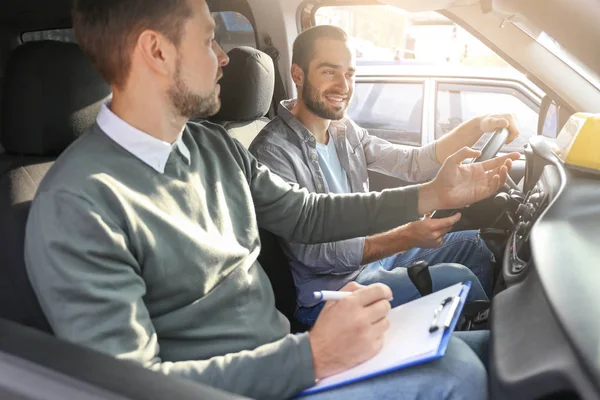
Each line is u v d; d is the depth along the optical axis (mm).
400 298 1711
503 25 1776
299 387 1001
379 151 2092
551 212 1199
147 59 1083
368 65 3797
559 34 1357
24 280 1104
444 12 1836
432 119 3492
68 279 932
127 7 1052
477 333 1241
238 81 1893
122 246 984
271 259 1718
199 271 1104
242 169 1385
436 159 1964
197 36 1114
